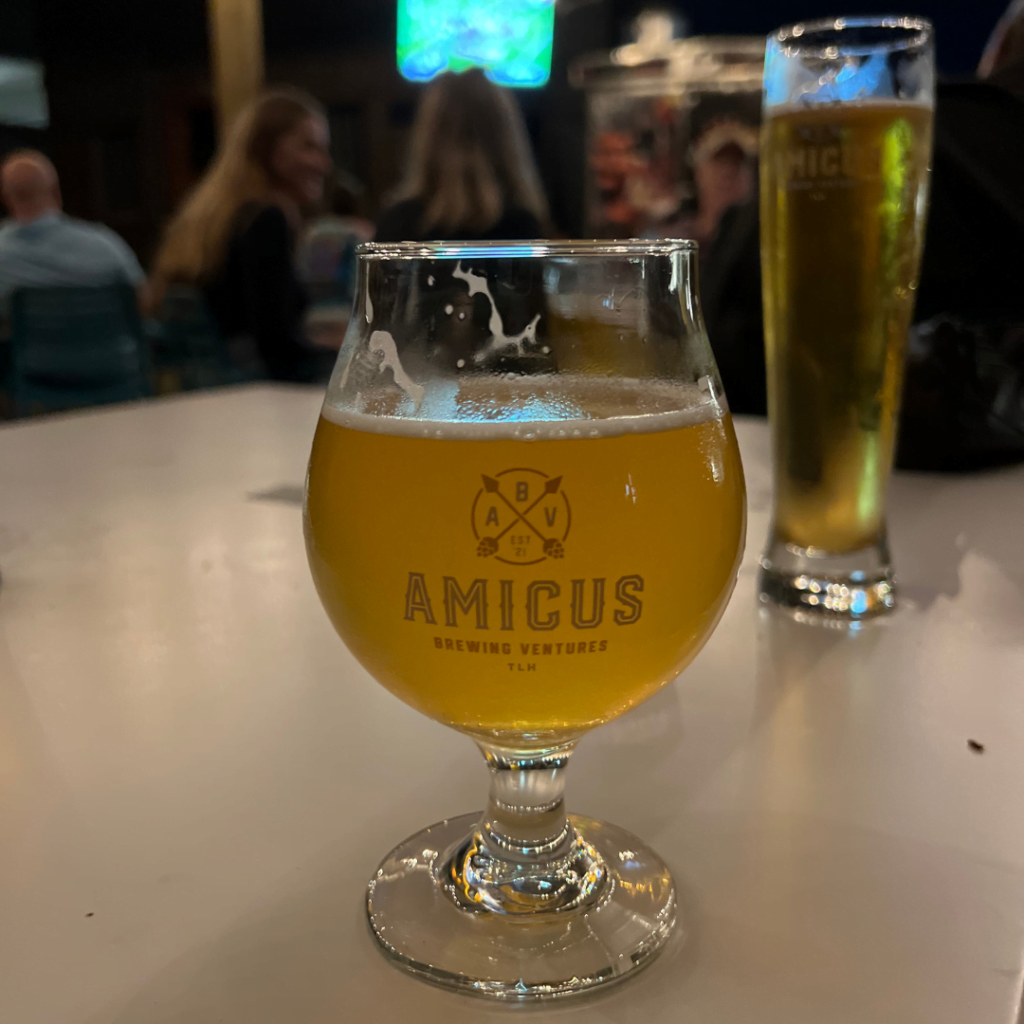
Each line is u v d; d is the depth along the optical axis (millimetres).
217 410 1523
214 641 683
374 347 380
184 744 544
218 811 479
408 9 5031
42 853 445
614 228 4359
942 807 483
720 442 385
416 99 5652
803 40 646
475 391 386
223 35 4461
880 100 615
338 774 513
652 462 351
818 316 667
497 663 356
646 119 4180
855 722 568
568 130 4914
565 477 340
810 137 634
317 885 423
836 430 689
